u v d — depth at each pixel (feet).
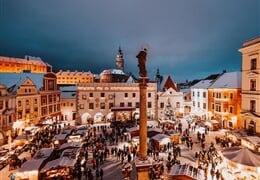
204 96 167.84
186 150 92.48
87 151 86.99
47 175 60.95
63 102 174.60
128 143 99.91
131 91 166.30
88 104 162.40
